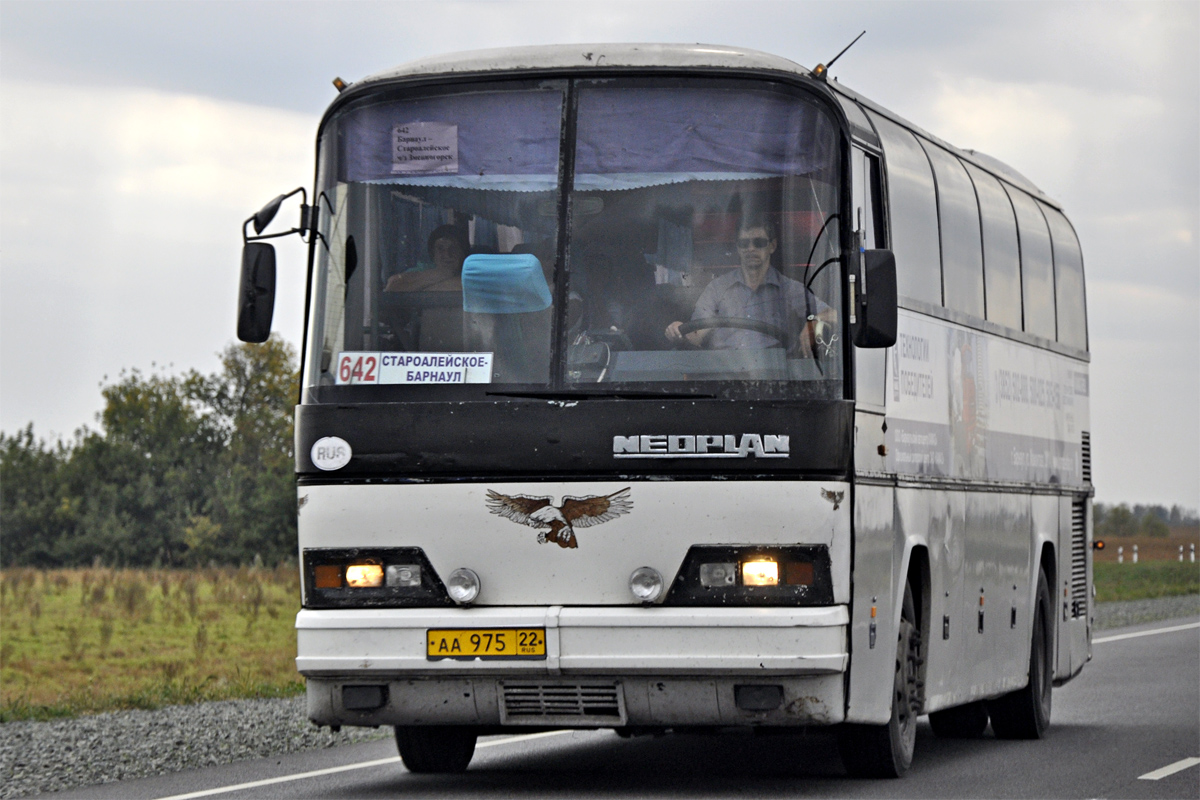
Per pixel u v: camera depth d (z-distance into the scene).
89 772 18.95
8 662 37.75
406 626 14.56
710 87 15.09
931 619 18.14
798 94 15.07
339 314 15.11
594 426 14.42
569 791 15.88
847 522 14.52
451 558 14.59
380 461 14.73
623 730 15.61
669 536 14.33
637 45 15.30
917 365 17.92
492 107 15.23
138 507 130.50
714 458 14.31
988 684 20.70
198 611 56.47
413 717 14.90
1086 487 26.61
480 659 14.46
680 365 14.54
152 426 145.88
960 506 19.50
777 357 14.56
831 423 14.39
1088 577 26.97
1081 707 26.86
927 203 19.03
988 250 21.66
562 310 14.73
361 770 18.44
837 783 16.70
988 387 21.16
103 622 48.06
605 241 14.84
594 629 14.33
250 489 121.19
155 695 29.19
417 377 14.83
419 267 15.07
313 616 14.77
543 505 14.48
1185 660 36.34
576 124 15.09
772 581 14.25
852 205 15.30
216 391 154.38
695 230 14.82
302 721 24.44
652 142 15.02
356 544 14.75
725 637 14.21
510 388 14.65
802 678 14.35
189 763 19.75
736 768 18.28
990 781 17.05
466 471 14.58
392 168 15.28
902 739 17.19
